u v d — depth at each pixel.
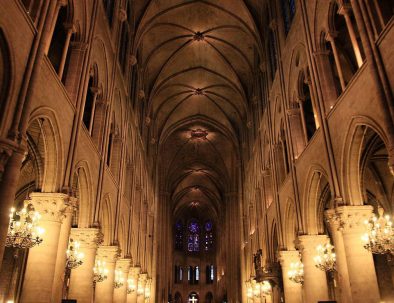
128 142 24.16
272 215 23.81
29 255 11.16
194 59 33.94
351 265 11.94
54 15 11.19
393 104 9.52
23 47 9.34
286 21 21.23
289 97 19.67
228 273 45.12
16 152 8.68
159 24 28.72
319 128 14.67
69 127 12.71
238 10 27.33
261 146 27.53
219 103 39.66
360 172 12.95
